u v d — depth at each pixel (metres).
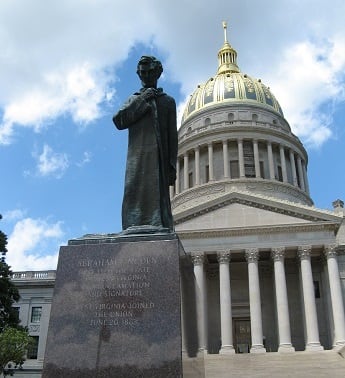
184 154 88.81
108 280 8.10
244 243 54.38
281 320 50.56
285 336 49.66
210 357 45.59
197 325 10.03
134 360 7.51
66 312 7.92
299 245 53.72
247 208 57.41
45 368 7.57
